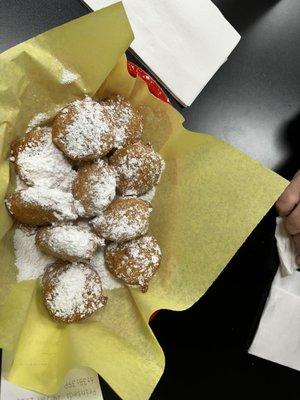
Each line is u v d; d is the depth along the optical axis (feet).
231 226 0.98
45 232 0.90
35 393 0.95
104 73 0.93
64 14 1.05
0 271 0.91
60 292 0.91
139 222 0.93
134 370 0.91
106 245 0.99
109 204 0.95
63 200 0.91
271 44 1.19
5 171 0.90
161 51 1.08
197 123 1.12
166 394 1.10
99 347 0.93
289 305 1.14
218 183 0.99
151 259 0.96
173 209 1.01
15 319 0.90
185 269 0.99
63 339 0.94
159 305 0.96
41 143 0.93
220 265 0.98
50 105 0.96
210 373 1.13
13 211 0.90
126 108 0.98
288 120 1.19
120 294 0.99
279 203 1.11
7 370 0.90
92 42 0.89
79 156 0.92
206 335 1.12
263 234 1.15
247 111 1.16
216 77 1.14
